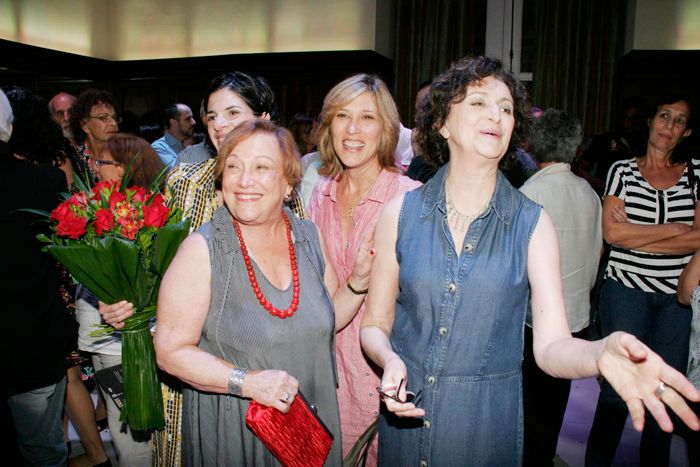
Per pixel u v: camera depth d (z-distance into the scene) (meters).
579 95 6.44
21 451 2.01
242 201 1.33
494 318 1.26
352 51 6.37
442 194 1.34
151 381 1.56
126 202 1.50
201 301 1.32
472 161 1.28
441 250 1.30
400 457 1.37
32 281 1.84
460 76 1.28
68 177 2.60
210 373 1.27
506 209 1.28
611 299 2.57
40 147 2.27
